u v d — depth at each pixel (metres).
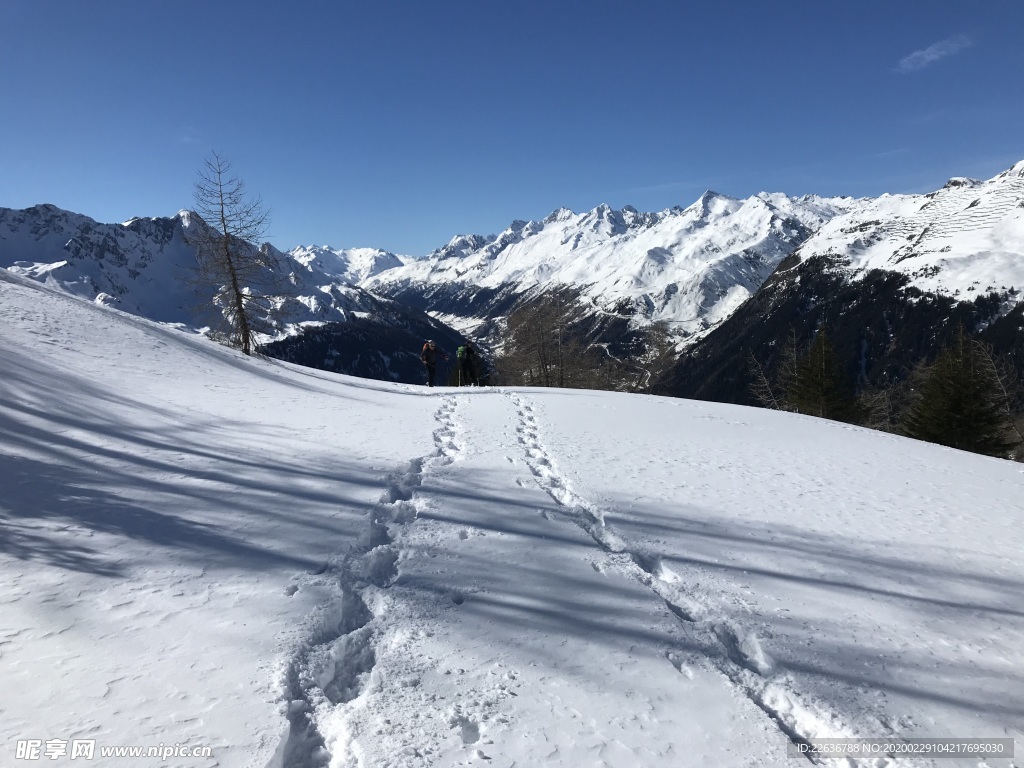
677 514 6.92
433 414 13.71
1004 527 7.39
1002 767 3.03
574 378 38.06
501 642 3.91
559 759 2.89
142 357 13.71
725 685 3.62
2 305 13.85
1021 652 4.28
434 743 2.96
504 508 6.67
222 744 2.77
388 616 4.17
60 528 4.94
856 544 6.37
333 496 6.52
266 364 19.16
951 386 29.98
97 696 3.00
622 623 4.27
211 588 4.28
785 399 39.16
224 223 25.47
